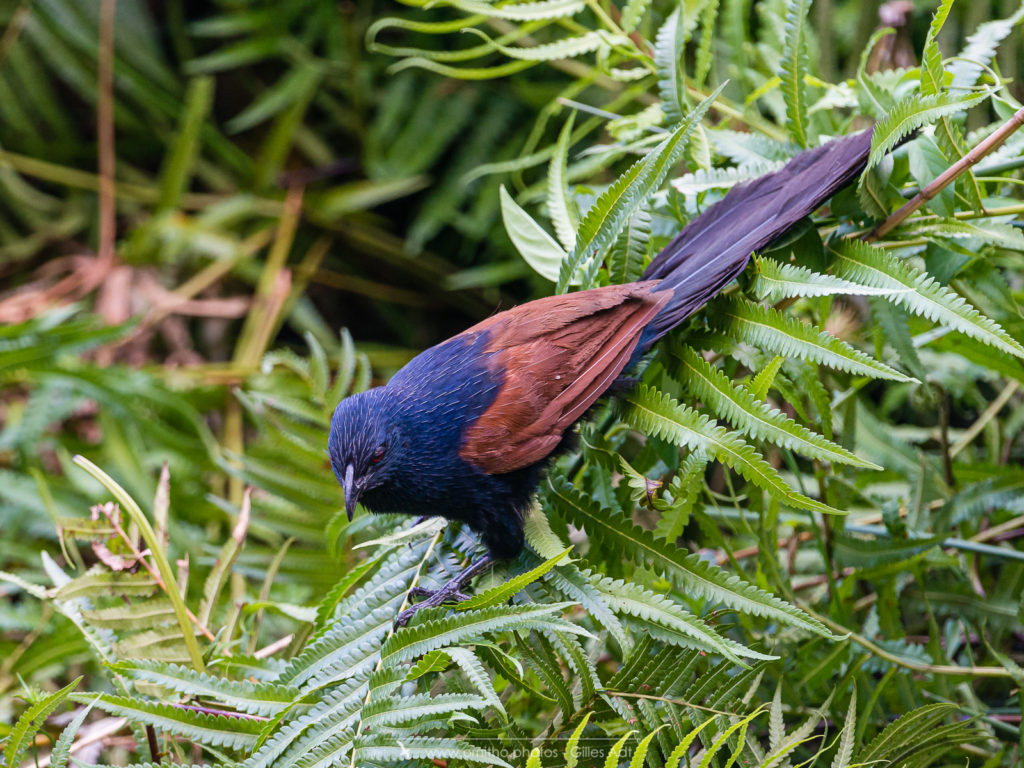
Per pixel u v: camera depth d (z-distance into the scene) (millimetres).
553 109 6980
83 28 11391
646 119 6336
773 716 4680
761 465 4609
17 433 8938
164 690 5121
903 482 7117
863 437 6527
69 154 11891
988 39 5754
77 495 8797
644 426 5008
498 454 5246
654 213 6434
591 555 5230
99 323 9727
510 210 5930
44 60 11711
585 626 5738
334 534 5980
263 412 7344
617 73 6473
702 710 4582
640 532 4875
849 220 5531
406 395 5504
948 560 5766
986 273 5727
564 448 5570
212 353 10805
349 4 11070
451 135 10867
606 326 5387
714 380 4941
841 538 5879
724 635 5000
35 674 6879
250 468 6879
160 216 11023
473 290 11562
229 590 7727
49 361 8992
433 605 5121
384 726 4148
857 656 5551
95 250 11531
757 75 7062
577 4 6211
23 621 7383
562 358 5371
